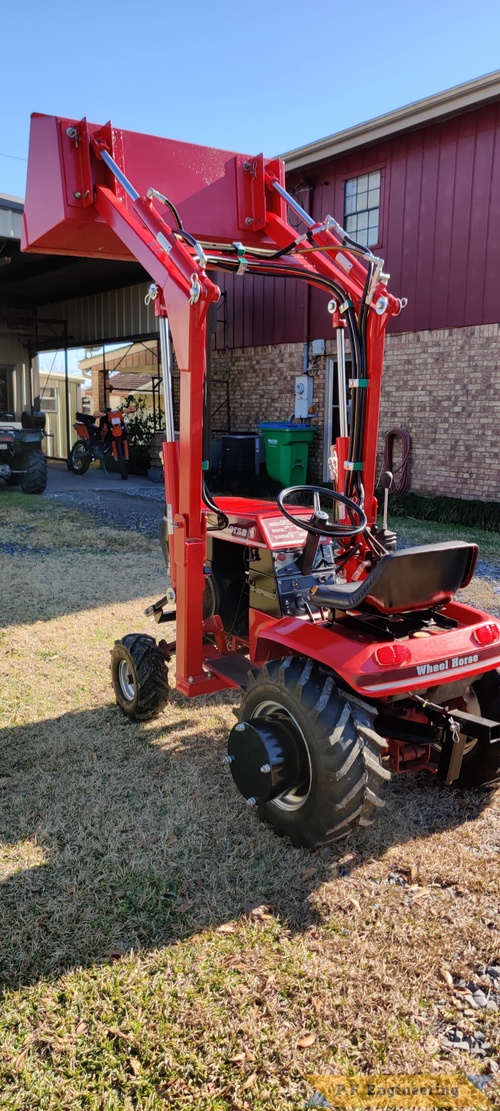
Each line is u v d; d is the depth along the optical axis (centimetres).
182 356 305
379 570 252
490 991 215
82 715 395
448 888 259
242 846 279
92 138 338
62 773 334
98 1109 181
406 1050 195
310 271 322
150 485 1385
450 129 942
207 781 328
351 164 1087
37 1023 203
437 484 1015
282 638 279
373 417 332
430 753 296
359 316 323
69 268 1366
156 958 225
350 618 289
